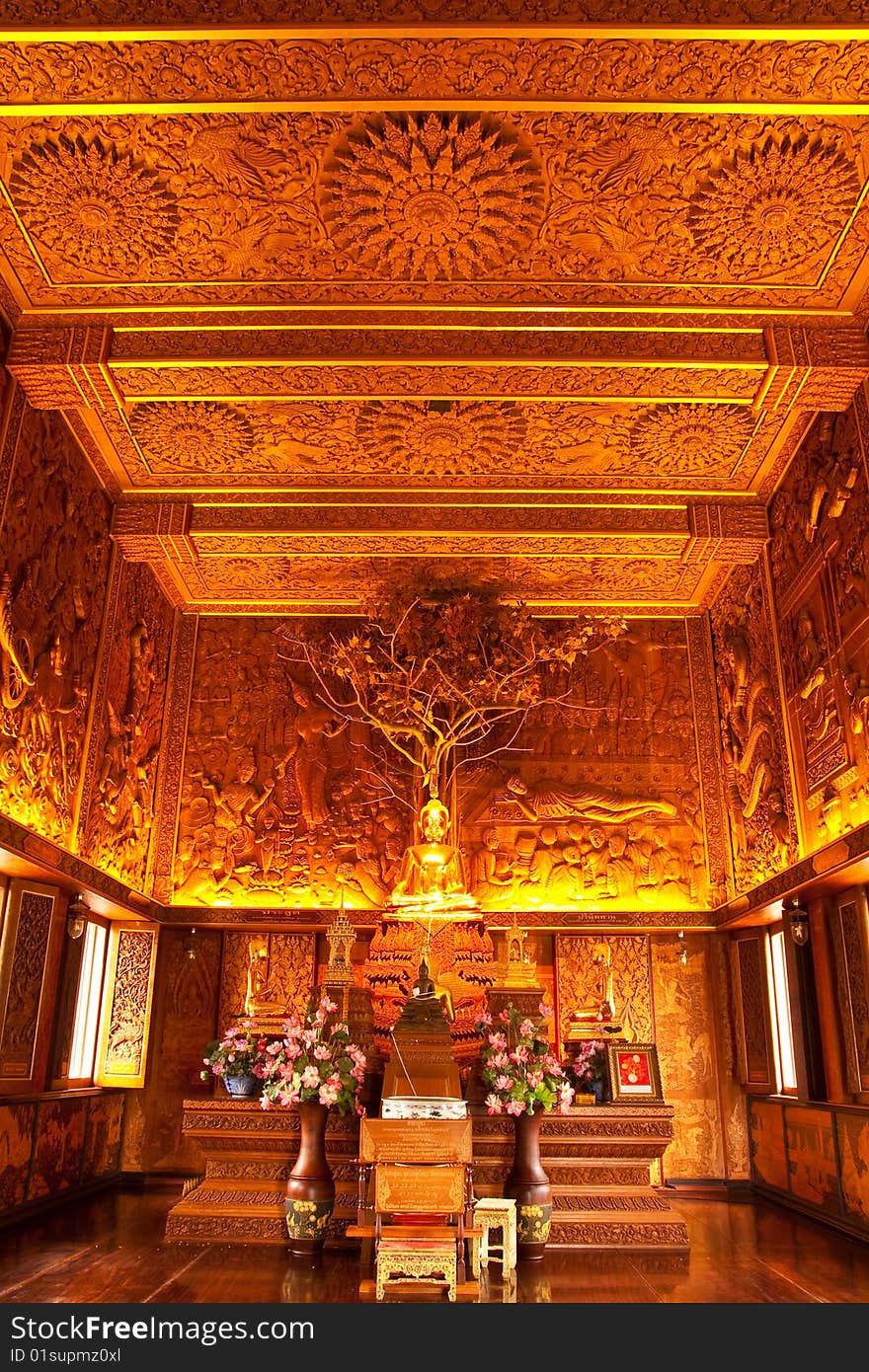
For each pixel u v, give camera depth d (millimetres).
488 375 7160
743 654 9609
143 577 9781
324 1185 6105
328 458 8367
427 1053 6254
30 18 4801
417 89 5191
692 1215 7844
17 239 6141
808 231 6047
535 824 10227
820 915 7770
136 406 7508
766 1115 9023
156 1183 9328
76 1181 8469
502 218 6004
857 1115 6855
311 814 10273
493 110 5297
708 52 4980
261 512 9062
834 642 7285
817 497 7559
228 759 10477
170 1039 9781
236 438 8023
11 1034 7137
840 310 6672
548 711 10617
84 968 9180
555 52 5004
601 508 9023
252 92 5199
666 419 7730
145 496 8898
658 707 10633
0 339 6656
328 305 6652
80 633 8039
